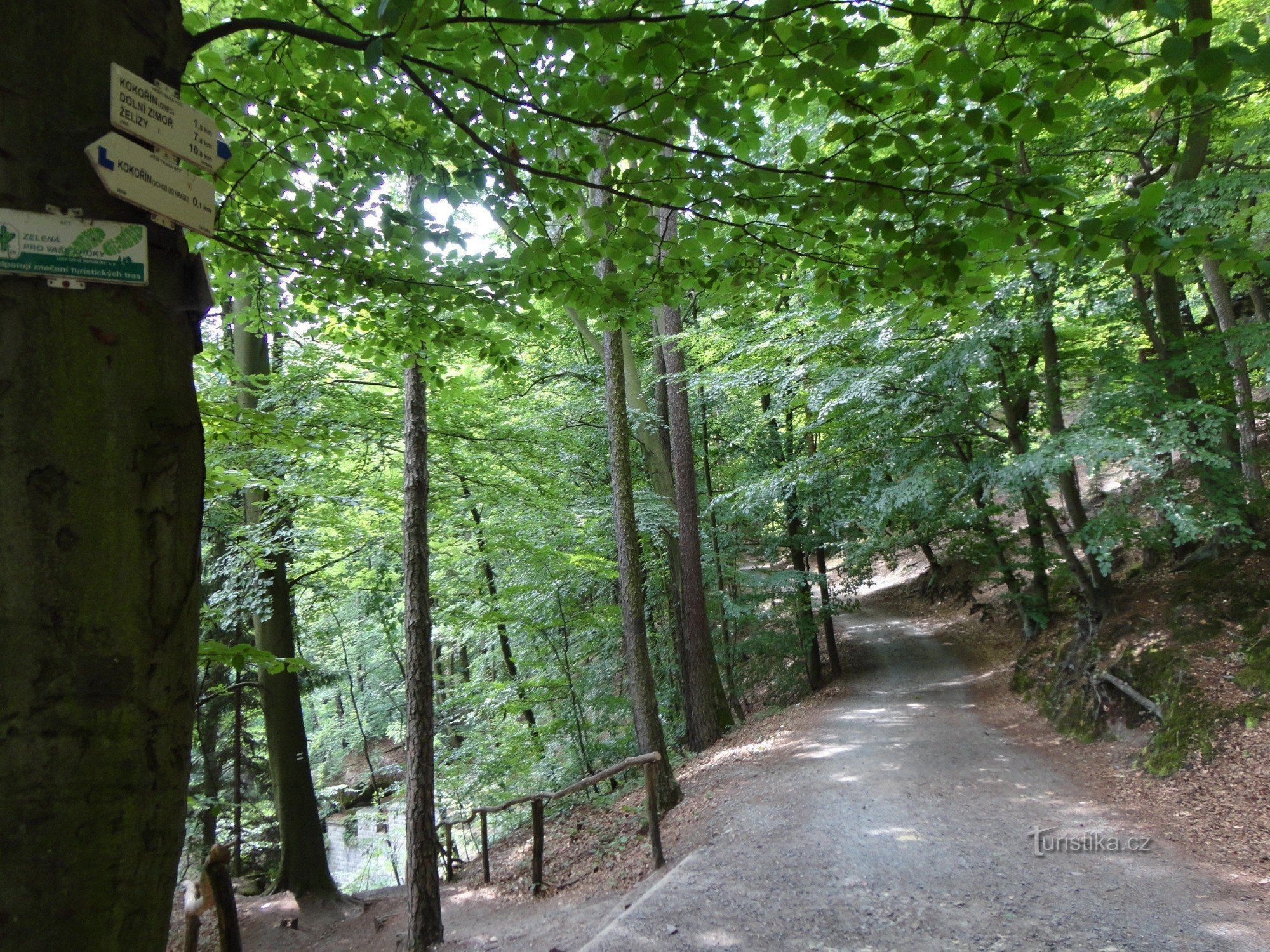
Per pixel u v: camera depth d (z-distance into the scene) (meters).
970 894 5.29
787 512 15.66
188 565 1.33
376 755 22.06
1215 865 5.51
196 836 11.54
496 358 5.16
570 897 7.04
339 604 14.51
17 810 1.08
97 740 1.15
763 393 12.52
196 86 3.24
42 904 1.09
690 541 12.66
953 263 2.87
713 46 2.50
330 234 3.84
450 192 3.66
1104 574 10.24
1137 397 8.41
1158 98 2.24
